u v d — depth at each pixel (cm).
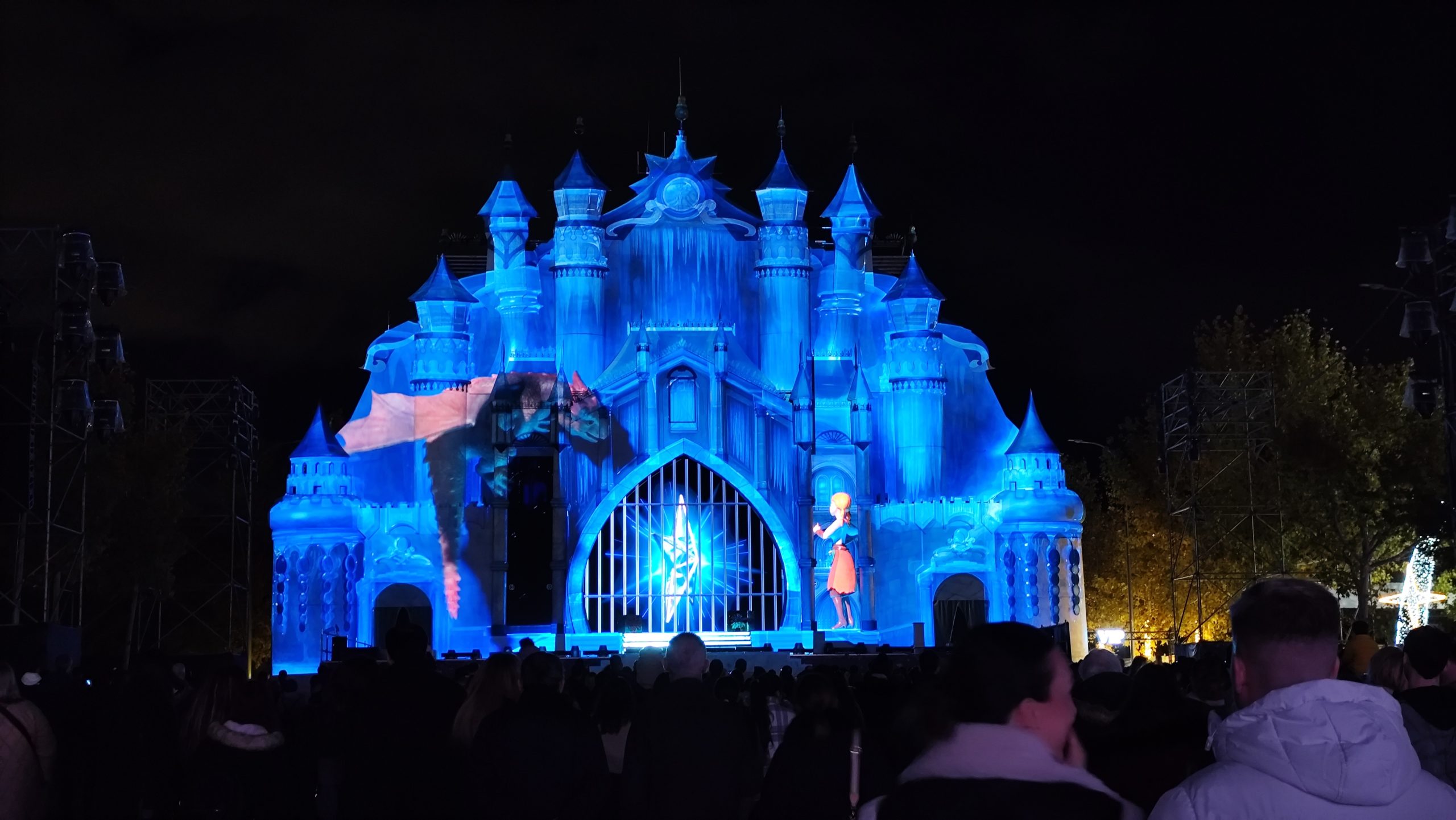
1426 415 3866
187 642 7306
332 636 5619
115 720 1466
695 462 6053
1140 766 855
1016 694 554
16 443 3728
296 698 2227
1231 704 1075
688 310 6144
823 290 6253
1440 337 3822
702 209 6200
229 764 1284
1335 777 559
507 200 6156
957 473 6172
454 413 5922
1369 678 1120
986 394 6262
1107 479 8012
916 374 6106
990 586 5925
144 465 6088
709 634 5650
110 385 6356
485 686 1140
